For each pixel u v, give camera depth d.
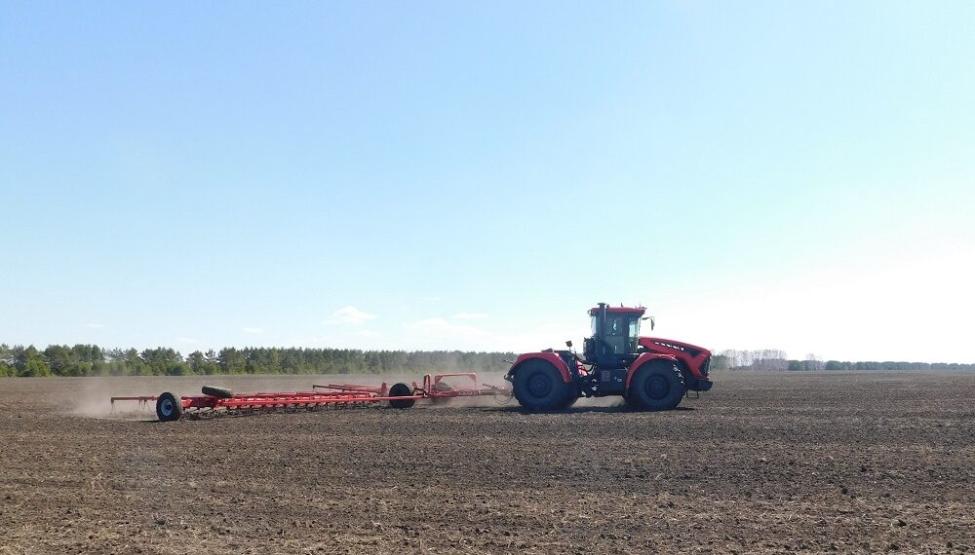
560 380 20.41
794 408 20.83
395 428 15.90
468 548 6.95
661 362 20.34
